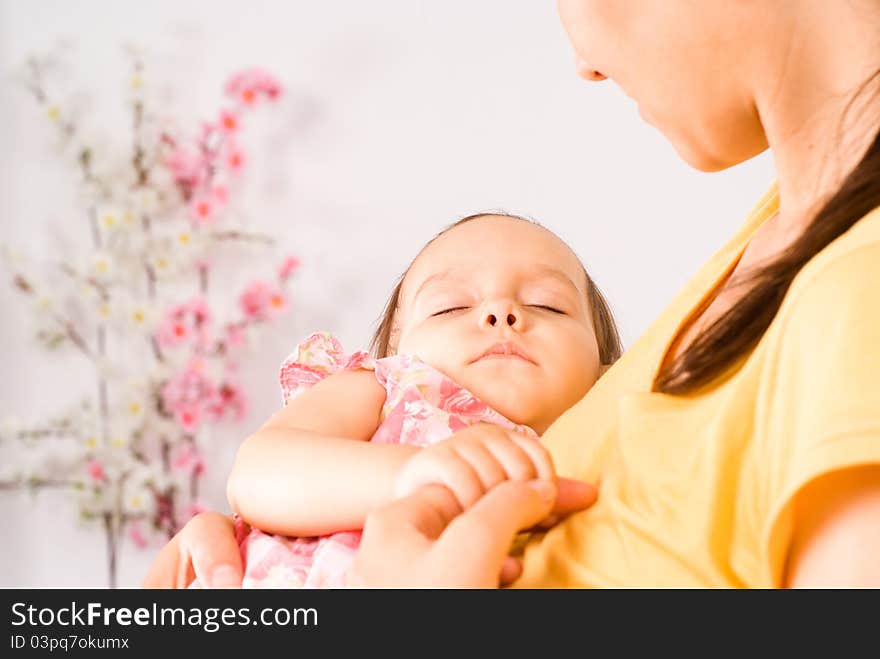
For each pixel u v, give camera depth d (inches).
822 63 24.1
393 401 37.9
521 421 40.6
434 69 130.0
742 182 119.3
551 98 126.1
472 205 127.5
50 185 133.7
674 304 31.6
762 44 24.2
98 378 131.3
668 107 26.1
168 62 134.0
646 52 25.3
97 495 127.8
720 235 119.2
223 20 134.2
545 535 25.7
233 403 130.0
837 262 19.7
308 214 131.8
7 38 135.6
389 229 130.2
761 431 20.5
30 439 130.0
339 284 130.7
